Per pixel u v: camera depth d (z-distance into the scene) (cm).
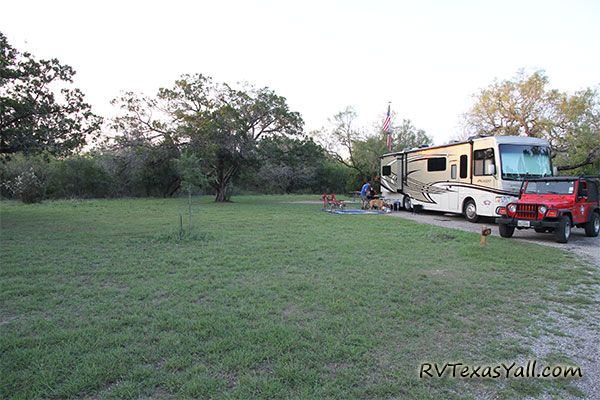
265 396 316
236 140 2741
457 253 894
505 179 1415
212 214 1850
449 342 429
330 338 426
